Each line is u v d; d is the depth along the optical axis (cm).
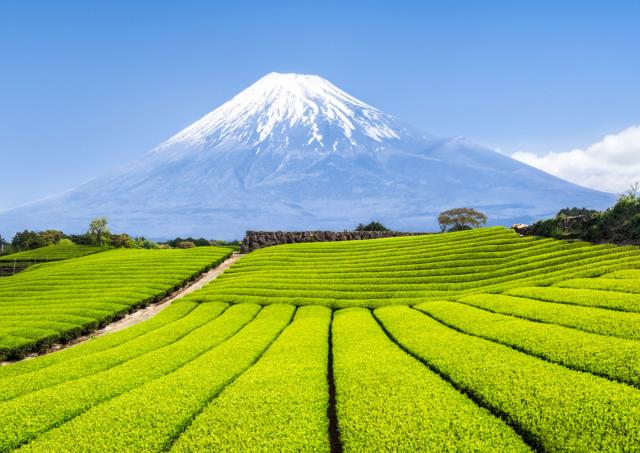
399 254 4712
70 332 3058
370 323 2584
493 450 1065
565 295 2497
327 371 1783
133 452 1166
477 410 1269
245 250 6253
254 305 3397
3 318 3297
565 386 1329
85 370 1961
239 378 1641
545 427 1130
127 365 1930
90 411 1409
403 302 3161
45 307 3609
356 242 5716
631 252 3262
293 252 5384
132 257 5947
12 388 1761
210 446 1161
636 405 1180
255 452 1121
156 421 1324
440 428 1171
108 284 4441
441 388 1437
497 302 2622
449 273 3894
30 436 1306
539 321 2164
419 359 1816
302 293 3606
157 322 3038
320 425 1253
